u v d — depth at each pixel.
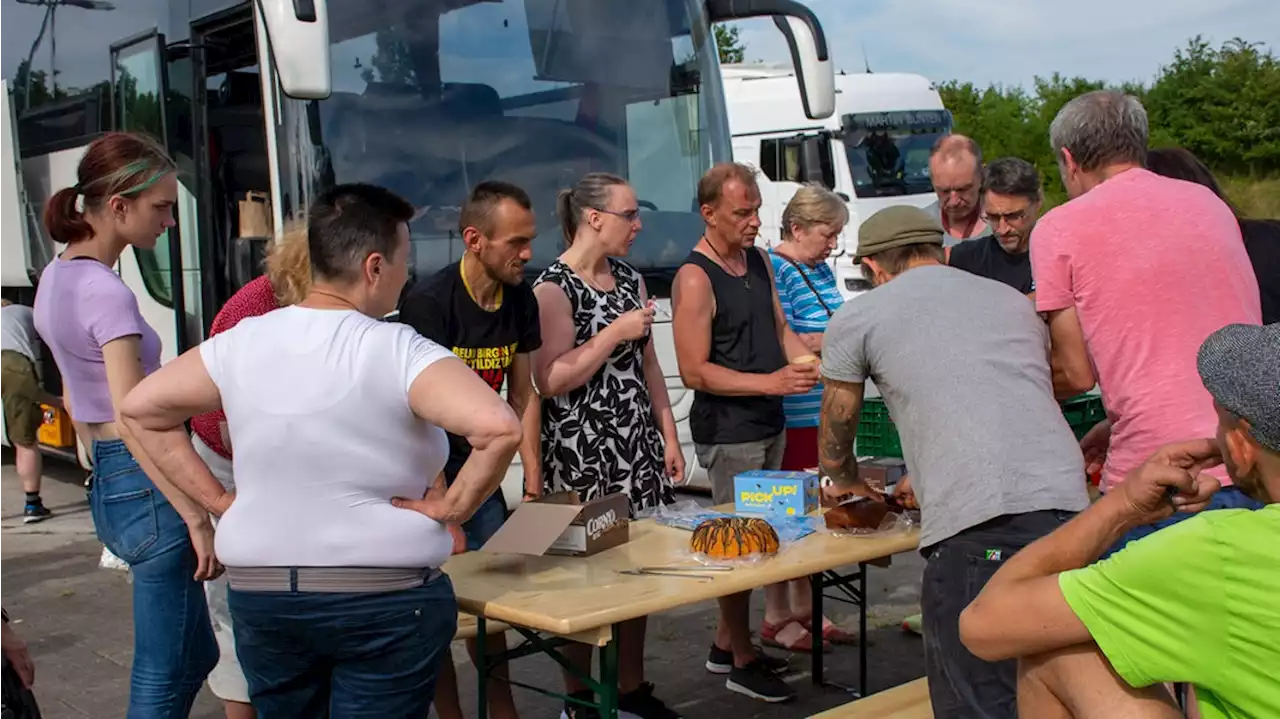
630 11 7.13
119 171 3.32
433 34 6.51
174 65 6.99
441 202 6.39
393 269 2.85
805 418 5.17
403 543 2.71
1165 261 3.29
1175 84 32.44
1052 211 3.51
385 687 2.78
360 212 2.79
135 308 3.33
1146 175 3.44
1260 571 1.90
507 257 3.78
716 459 4.79
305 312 2.77
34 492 8.27
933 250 3.50
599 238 4.31
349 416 2.68
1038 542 2.31
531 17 6.82
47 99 8.44
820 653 4.95
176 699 3.37
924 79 15.02
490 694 4.12
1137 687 2.07
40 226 8.64
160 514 3.32
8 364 8.11
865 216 14.02
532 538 3.45
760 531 3.63
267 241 6.23
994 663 3.02
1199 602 1.95
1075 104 3.54
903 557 6.98
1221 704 2.01
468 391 2.68
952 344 3.22
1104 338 3.38
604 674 3.35
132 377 3.27
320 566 2.67
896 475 4.30
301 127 6.11
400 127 6.36
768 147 14.42
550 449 4.30
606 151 6.93
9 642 2.70
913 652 5.35
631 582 3.37
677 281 4.74
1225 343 2.02
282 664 2.82
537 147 6.72
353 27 6.29
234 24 6.54
